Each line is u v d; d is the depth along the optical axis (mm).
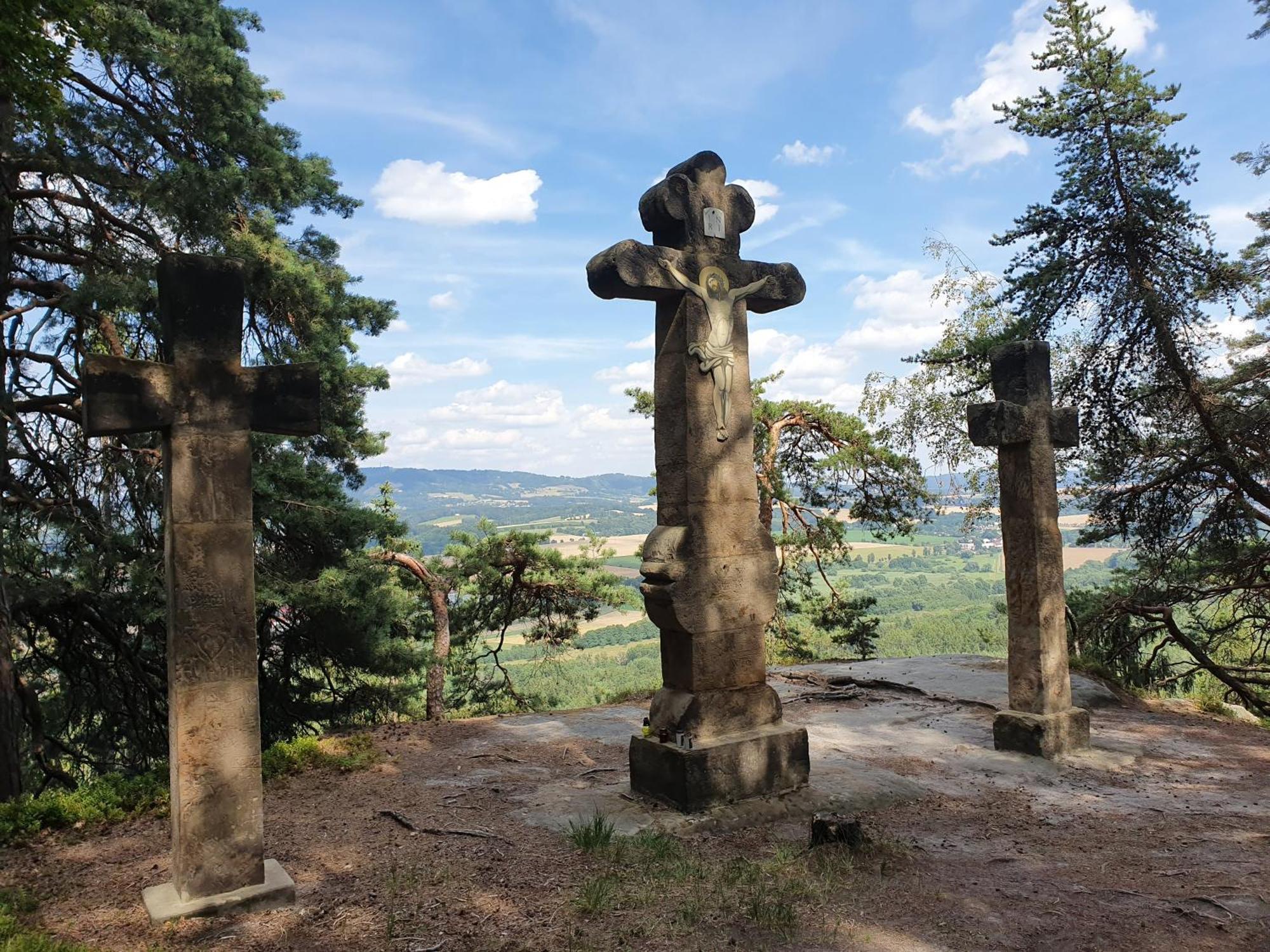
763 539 7238
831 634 22031
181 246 11375
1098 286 15656
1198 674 17609
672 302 7086
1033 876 5410
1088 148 15172
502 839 5965
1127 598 15883
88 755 16031
